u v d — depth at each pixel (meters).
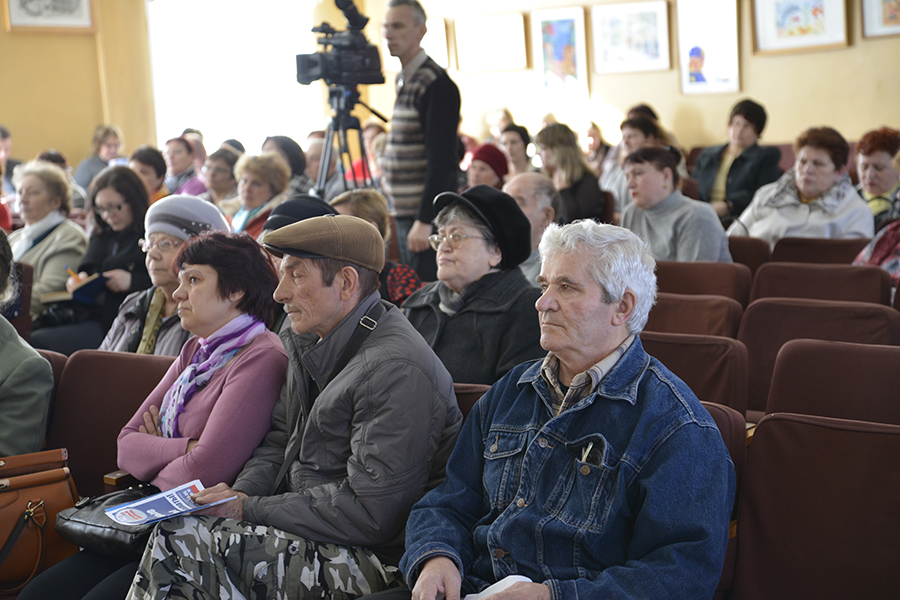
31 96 9.06
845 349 2.11
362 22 4.40
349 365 1.96
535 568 1.61
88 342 3.91
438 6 11.75
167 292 3.00
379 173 6.77
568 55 10.92
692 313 2.98
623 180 6.82
